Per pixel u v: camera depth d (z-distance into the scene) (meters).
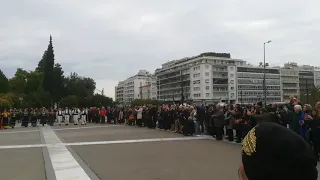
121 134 20.36
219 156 10.99
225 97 133.50
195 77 133.12
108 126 29.83
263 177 1.16
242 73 139.50
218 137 16.38
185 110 19.45
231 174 8.02
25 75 92.00
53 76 81.88
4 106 45.69
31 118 32.78
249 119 14.28
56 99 82.25
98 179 7.63
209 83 130.12
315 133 10.02
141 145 14.43
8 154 12.34
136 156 11.16
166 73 151.00
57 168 9.07
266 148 1.16
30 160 10.82
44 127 30.58
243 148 1.26
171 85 147.75
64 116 34.88
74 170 8.73
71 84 102.94
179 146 13.92
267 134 1.20
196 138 17.42
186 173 8.18
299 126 11.43
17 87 89.19
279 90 148.12
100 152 12.30
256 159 1.18
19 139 18.34
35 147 14.34
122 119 34.41
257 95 141.50
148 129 25.06
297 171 1.12
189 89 136.12
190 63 138.50
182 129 19.69
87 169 8.82
